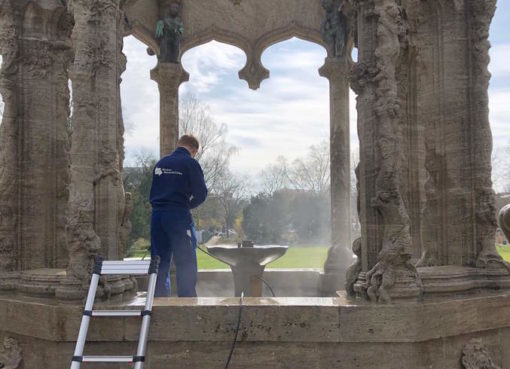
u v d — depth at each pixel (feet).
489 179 20.33
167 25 36.45
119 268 15.92
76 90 18.49
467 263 20.39
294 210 119.65
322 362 16.99
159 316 17.12
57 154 22.81
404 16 21.59
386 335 16.75
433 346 17.47
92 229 18.42
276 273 36.58
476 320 18.25
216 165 116.67
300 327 16.97
